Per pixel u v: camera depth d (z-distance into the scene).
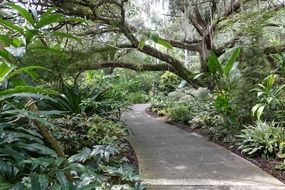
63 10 4.30
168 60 7.07
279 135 3.88
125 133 4.17
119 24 5.13
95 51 5.36
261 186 2.88
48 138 1.97
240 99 4.72
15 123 1.88
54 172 1.67
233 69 5.18
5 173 1.60
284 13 6.21
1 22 1.54
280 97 4.61
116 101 5.28
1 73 1.37
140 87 12.92
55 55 3.94
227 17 6.30
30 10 1.69
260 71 4.76
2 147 1.66
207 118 5.49
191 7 6.28
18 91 1.44
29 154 2.03
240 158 3.82
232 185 2.90
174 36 7.86
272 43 7.36
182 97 7.84
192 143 4.64
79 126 3.67
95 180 2.14
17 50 1.40
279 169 3.36
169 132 5.51
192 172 3.28
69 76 5.14
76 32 5.39
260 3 6.40
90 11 5.01
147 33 2.55
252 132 4.08
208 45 6.99
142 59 7.96
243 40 5.29
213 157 3.87
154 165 3.51
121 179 2.67
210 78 6.25
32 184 1.45
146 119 7.17
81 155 2.84
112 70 11.30
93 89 5.46
